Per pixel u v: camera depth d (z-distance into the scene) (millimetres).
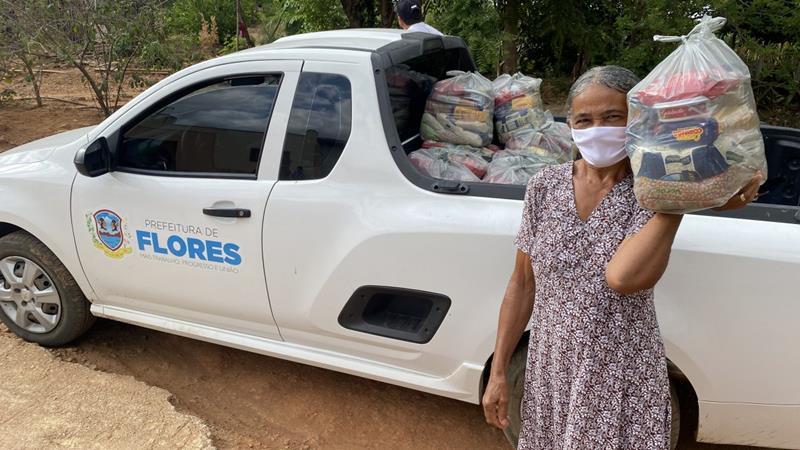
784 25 7238
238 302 2977
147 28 7957
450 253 2457
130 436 2855
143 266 3145
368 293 2668
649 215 1516
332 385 3385
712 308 2168
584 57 9195
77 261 3320
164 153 3070
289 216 2729
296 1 9117
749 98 1351
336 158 2682
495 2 7980
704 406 2311
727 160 1310
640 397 1643
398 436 2990
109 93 10117
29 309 3578
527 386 1879
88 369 3377
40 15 7543
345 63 2703
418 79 3086
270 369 3541
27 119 8664
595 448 1665
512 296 1924
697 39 1373
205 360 3631
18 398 3113
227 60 2945
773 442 2332
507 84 3062
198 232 2934
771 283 2104
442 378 2699
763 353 2172
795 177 3006
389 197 2574
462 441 2961
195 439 2844
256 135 2855
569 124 1668
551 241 1656
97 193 3148
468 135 2889
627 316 1605
